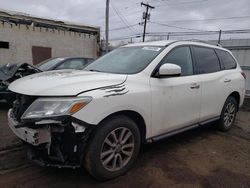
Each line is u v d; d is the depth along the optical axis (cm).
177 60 408
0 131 484
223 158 404
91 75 331
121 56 417
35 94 286
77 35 1797
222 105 506
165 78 374
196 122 443
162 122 372
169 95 375
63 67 811
